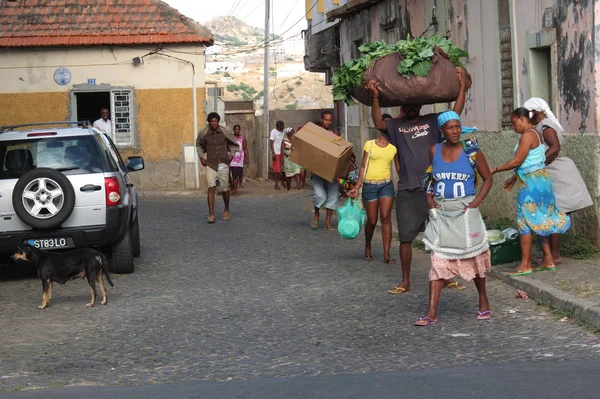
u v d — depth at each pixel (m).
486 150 15.23
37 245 11.59
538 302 9.20
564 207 10.55
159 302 10.40
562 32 12.13
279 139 27.36
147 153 25.66
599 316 8.04
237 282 11.55
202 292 10.96
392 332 8.35
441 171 8.48
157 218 19.17
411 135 10.09
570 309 8.55
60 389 6.73
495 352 7.39
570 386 5.91
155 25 25.67
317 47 30.44
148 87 25.55
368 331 8.45
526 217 10.19
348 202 12.87
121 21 25.77
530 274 10.20
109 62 25.45
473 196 8.51
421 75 9.80
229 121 33.84
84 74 25.47
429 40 10.04
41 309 10.23
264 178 33.25
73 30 25.53
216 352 7.92
